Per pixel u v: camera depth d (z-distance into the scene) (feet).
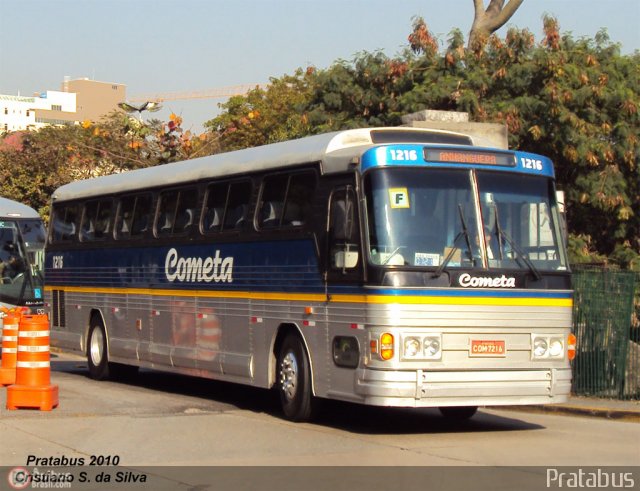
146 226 55.83
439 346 37.27
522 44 76.28
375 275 37.24
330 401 47.78
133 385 59.31
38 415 41.50
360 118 81.41
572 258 69.15
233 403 49.93
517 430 41.83
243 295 46.21
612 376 51.11
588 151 70.85
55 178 121.90
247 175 46.78
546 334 39.42
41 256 78.23
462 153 39.52
